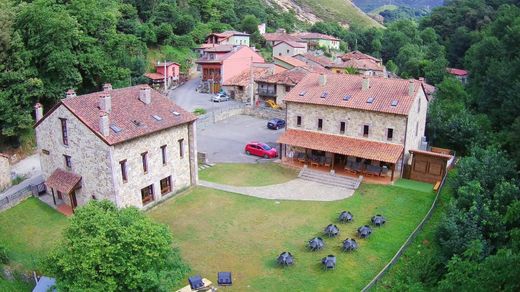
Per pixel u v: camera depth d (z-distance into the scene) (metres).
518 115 54.31
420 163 43.09
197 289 26.05
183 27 109.69
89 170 36.00
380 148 43.06
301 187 42.75
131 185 36.28
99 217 22.08
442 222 31.12
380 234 33.75
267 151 50.12
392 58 140.50
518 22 66.06
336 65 97.31
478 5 116.56
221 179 44.53
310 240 31.80
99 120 34.59
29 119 51.25
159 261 22.06
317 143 45.53
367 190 41.59
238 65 87.88
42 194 41.00
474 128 52.75
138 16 105.06
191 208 38.31
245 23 130.25
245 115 70.19
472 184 35.38
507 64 60.12
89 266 20.31
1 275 30.05
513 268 15.09
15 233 35.47
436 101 64.06
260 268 29.31
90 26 62.44
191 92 87.00
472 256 19.50
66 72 54.75
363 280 27.98
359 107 43.53
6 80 49.50
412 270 28.89
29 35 52.50
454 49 108.88
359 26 197.75
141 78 82.06
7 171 44.22
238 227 34.97
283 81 73.00
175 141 40.31
